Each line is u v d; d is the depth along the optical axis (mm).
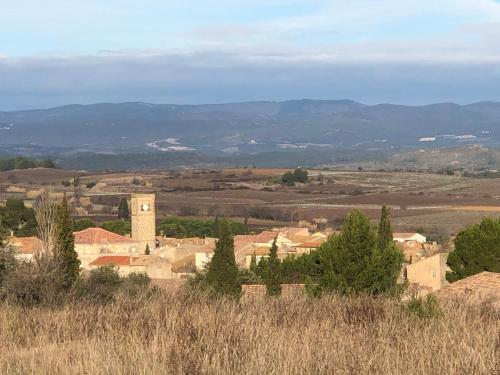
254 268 63969
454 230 120500
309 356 13680
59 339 17766
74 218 140500
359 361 13477
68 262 46500
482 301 24969
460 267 54438
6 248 32594
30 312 23047
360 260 36094
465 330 15734
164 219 145125
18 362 14414
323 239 101438
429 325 17438
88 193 179625
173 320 17203
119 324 18547
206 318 17250
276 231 114812
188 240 113750
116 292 31281
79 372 13523
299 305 20828
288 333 16375
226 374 13078
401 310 20391
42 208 48219
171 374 13242
